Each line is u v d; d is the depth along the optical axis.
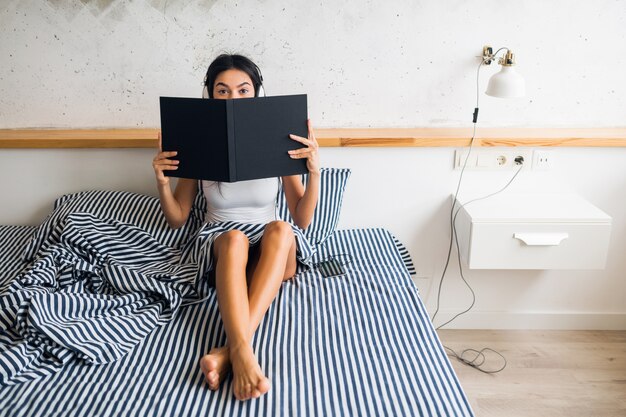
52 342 1.41
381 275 1.83
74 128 2.23
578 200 2.10
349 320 1.58
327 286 1.76
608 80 2.12
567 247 1.96
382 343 1.47
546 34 2.08
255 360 1.32
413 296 1.72
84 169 2.20
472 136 2.09
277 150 1.71
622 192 2.18
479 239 1.96
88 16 2.08
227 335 1.40
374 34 2.10
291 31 2.10
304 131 1.71
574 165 2.15
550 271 2.29
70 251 1.79
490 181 2.19
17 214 2.27
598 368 2.09
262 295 1.52
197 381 1.34
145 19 2.09
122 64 2.14
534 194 2.19
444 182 2.19
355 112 2.20
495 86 1.94
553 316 2.34
